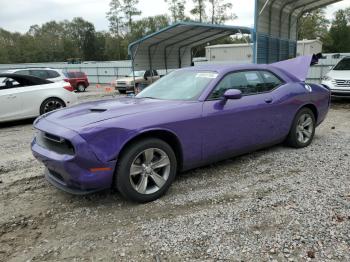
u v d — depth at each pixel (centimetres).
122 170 364
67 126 362
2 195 429
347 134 703
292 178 450
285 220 339
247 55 2991
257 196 398
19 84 952
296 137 574
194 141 420
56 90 999
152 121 380
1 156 618
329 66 1678
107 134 350
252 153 564
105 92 2347
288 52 1956
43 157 378
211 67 496
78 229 341
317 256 282
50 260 292
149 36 1650
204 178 458
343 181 434
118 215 365
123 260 288
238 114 461
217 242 307
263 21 1542
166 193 413
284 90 539
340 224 328
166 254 293
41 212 379
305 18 5156
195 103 426
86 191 360
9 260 293
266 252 290
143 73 2217
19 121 1045
